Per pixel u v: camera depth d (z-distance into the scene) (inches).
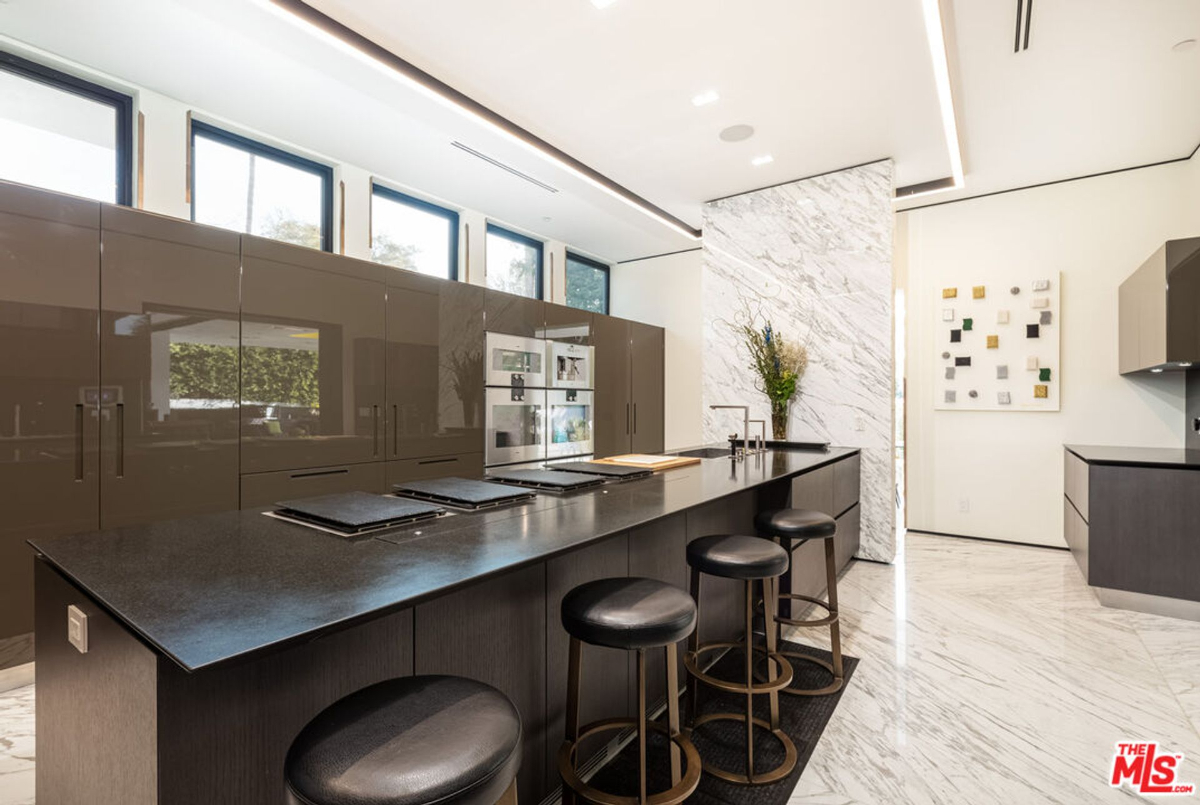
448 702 34.6
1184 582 113.7
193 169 128.7
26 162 104.6
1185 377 152.8
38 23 95.3
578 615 50.9
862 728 77.5
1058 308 168.2
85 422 91.9
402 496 71.7
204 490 106.0
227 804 35.7
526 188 169.6
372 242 167.9
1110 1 93.4
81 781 40.3
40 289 87.1
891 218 153.3
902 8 94.7
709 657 95.8
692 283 239.1
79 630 39.9
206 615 32.5
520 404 175.2
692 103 125.4
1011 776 67.4
